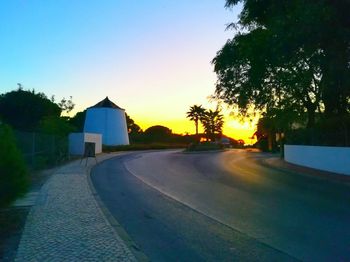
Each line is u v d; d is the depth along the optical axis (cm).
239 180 1221
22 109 2539
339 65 1012
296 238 505
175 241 504
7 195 572
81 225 564
